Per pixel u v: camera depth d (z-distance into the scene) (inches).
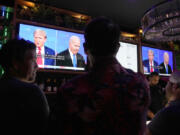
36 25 89.2
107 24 22.4
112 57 22.8
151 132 31.4
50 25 93.3
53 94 97.0
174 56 153.9
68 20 101.7
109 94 19.6
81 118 18.4
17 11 89.2
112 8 111.3
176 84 33.3
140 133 20.6
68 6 108.7
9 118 26.4
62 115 18.8
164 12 58.4
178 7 54.7
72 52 98.3
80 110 18.5
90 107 18.7
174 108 30.5
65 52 96.1
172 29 70.1
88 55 24.1
